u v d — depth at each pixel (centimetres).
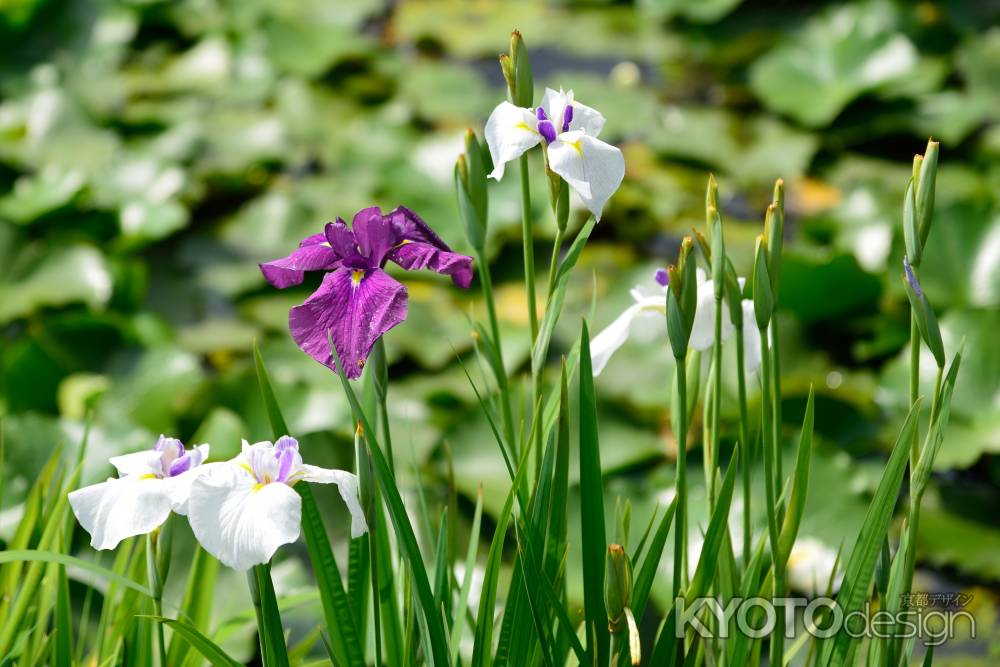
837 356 415
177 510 236
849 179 537
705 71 637
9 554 240
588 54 659
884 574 243
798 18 649
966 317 378
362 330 236
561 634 245
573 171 239
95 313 401
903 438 237
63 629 256
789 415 371
